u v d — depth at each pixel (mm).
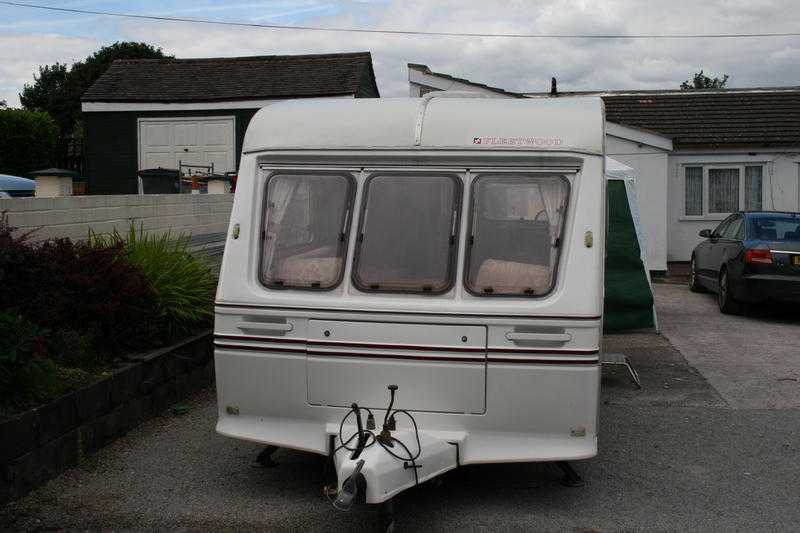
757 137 18672
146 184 15523
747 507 5344
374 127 5359
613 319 10547
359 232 5316
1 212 7133
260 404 5352
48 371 5848
